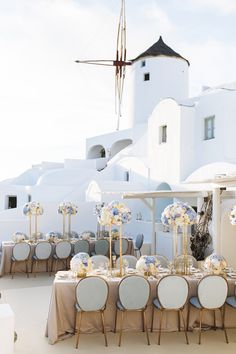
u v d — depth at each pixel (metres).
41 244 12.84
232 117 16.23
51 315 7.25
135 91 31.17
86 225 19.52
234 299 7.73
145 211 20.14
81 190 23.70
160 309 7.29
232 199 12.32
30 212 14.80
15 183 32.66
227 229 11.79
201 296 7.30
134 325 7.75
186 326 7.75
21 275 13.05
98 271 8.58
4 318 5.01
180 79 30.62
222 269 8.38
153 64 30.19
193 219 8.58
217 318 7.90
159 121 20.05
